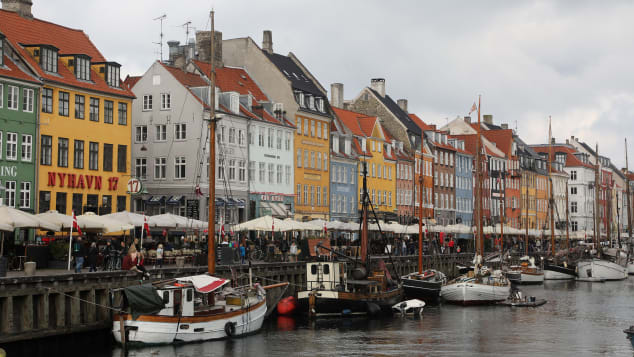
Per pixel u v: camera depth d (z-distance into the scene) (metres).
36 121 53.88
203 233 64.56
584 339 41.00
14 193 52.16
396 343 38.97
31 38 57.78
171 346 34.97
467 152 124.50
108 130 60.38
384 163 99.88
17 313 34.12
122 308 34.69
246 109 75.75
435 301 56.94
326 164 87.88
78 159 57.66
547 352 37.22
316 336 40.16
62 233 53.28
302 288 54.66
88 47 63.09
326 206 87.62
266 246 58.72
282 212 77.44
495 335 42.03
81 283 36.69
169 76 69.94
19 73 52.81
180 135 69.06
